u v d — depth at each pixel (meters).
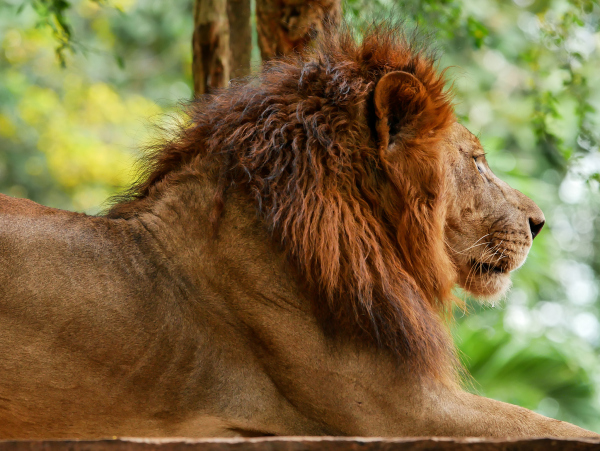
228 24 9.95
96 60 28.45
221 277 6.02
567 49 12.14
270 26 8.68
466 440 4.07
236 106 6.46
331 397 5.93
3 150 26.91
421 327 6.20
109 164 27.33
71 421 5.87
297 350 5.92
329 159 6.14
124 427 5.98
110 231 6.05
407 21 8.84
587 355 15.61
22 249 5.69
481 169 7.24
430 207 6.43
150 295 5.91
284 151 6.13
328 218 5.93
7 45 27.03
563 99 15.77
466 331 14.76
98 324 5.73
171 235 6.12
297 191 5.96
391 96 6.31
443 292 6.68
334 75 6.38
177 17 27.50
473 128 23.48
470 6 19.55
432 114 6.41
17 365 5.63
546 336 15.65
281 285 5.94
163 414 5.99
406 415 5.96
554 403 14.91
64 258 5.77
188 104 7.39
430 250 6.45
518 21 23.19
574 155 11.68
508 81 25.00
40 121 27.11
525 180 17.52
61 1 11.45
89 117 28.25
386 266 6.18
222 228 6.04
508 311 17.11
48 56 27.58
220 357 6.03
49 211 6.04
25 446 4.16
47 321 5.64
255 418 6.07
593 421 14.79
